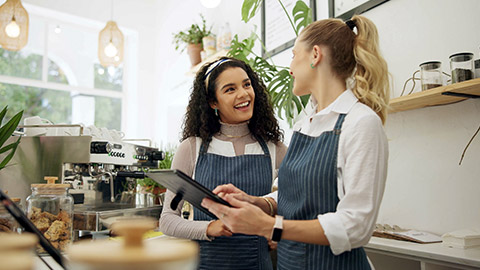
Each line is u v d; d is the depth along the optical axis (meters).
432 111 1.85
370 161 0.88
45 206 1.32
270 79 2.40
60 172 1.80
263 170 1.44
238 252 1.31
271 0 3.13
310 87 1.11
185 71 4.71
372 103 1.00
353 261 0.96
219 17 4.01
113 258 0.28
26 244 0.32
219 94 1.45
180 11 4.93
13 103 4.76
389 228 1.83
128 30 5.50
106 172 1.90
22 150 1.83
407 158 1.96
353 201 0.87
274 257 1.74
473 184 1.66
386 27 2.10
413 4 1.96
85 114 5.26
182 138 1.60
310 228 0.86
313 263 0.97
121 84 5.61
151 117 5.54
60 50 5.12
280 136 1.64
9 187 1.81
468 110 1.70
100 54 4.26
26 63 4.87
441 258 1.36
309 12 2.23
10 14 3.46
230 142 1.49
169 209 1.40
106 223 1.62
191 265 0.32
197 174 1.43
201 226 1.28
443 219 1.78
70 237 1.36
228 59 1.55
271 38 3.12
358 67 1.04
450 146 1.76
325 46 1.05
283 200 1.12
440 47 1.83
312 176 0.97
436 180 1.82
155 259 0.28
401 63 2.01
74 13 5.01
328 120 1.04
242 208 0.88
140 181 2.38
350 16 2.32
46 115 4.97
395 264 1.76
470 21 1.71
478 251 1.41
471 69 1.56
